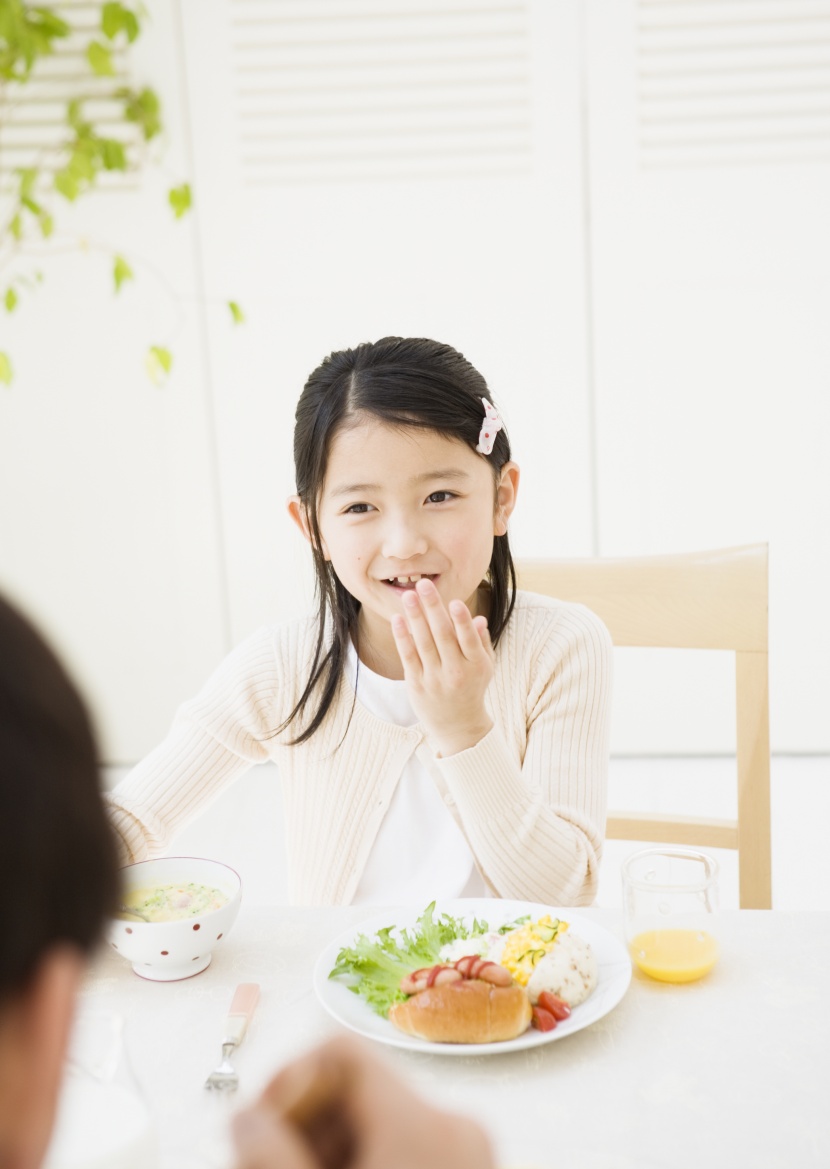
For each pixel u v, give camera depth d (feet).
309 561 9.44
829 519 9.14
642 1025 2.66
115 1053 1.90
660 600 4.57
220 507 9.45
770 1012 2.69
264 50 8.67
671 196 8.71
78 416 9.30
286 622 4.38
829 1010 2.68
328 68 8.67
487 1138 1.10
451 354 3.79
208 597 9.62
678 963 2.82
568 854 3.57
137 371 9.20
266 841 8.54
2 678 0.86
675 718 9.53
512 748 4.17
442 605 3.37
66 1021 0.89
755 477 9.13
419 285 8.98
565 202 8.78
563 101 8.61
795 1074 2.45
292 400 9.20
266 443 9.30
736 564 4.47
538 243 8.86
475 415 3.70
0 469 9.43
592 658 4.17
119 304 9.10
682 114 8.55
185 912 3.08
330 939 3.13
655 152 8.64
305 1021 2.73
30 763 0.85
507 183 8.79
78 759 0.89
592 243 8.83
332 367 3.79
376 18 8.59
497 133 8.71
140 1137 1.78
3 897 0.84
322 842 4.20
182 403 9.25
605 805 4.10
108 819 0.94
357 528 3.72
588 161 8.70
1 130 8.81
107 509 9.48
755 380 8.97
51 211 8.97
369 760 4.11
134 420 9.30
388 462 3.61
